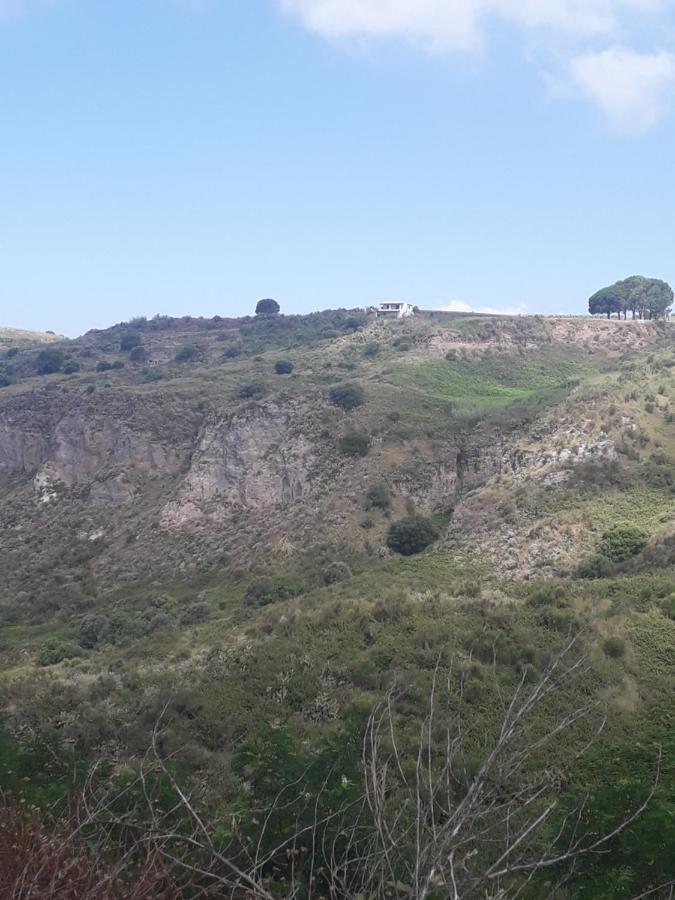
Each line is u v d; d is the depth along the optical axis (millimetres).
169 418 67875
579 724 17266
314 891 7641
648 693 19516
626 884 8570
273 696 21344
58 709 21781
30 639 42031
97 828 8008
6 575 53969
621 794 10031
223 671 23688
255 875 6949
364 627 25641
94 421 68188
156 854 6684
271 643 25516
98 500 61750
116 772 10094
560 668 19734
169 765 12039
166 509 57125
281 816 9117
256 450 58781
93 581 50938
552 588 28297
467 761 9086
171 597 44562
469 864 7184
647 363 64250
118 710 20875
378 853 6156
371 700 18875
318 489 52938
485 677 20188
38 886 6078
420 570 37750
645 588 26844
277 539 49188
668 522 33938
